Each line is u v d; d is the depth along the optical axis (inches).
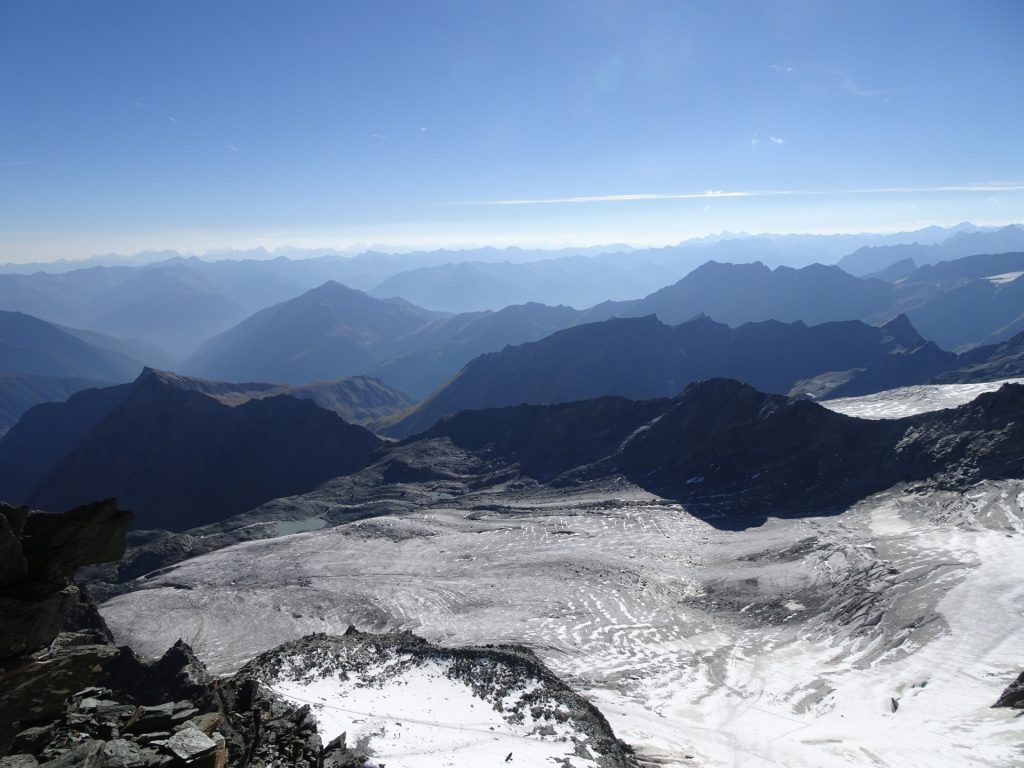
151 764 562.3
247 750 736.3
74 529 709.3
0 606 645.3
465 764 1087.6
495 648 1792.6
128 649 1865.2
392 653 1813.5
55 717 645.9
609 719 1722.4
